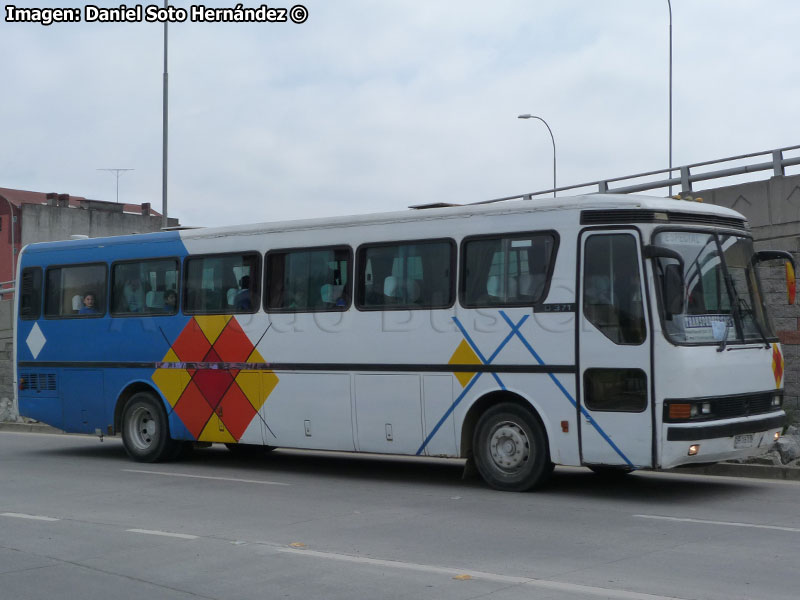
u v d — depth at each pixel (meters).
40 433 22.81
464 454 12.14
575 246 11.30
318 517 10.27
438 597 6.85
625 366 10.86
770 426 11.51
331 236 13.45
